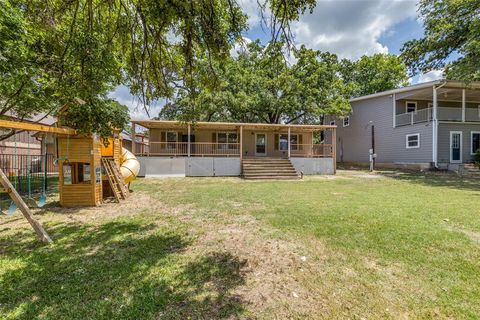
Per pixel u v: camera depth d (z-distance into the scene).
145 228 4.73
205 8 3.35
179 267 3.11
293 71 19.31
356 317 2.18
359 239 4.02
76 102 6.40
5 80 6.96
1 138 9.52
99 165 7.20
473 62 12.49
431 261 3.22
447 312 2.23
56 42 5.22
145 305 2.33
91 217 5.59
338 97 20.25
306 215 5.55
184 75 4.91
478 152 15.55
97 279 2.81
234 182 12.34
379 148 20.27
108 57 5.17
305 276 2.89
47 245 3.86
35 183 10.92
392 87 26.98
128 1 4.11
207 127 16.77
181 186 10.80
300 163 16.27
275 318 2.16
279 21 3.54
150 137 17.44
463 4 13.50
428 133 16.25
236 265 3.17
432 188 9.65
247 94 20.02
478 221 4.97
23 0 4.57
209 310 2.27
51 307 2.31
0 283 2.72
